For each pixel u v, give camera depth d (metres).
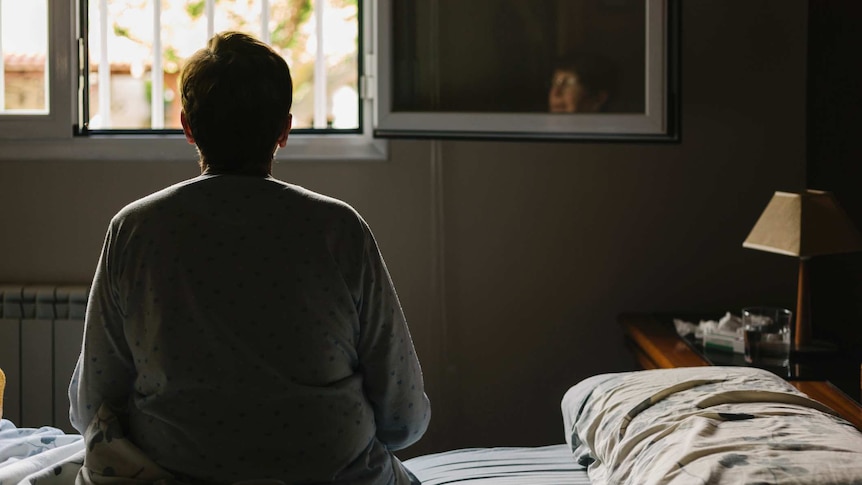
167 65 4.09
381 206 3.00
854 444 1.42
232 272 1.31
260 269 1.32
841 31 2.60
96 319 1.37
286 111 1.42
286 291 1.32
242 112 1.38
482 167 2.99
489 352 3.04
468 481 1.90
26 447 1.86
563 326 3.03
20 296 2.92
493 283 3.02
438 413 3.06
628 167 2.99
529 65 2.77
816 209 2.35
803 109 2.94
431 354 3.04
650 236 3.00
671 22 2.67
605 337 3.03
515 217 3.00
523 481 1.87
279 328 1.31
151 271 1.32
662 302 3.01
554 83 2.76
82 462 1.51
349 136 2.98
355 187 3.00
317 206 1.38
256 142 1.40
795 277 2.99
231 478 1.31
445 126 2.78
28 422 2.96
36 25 3.18
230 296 1.31
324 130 3.01
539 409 3.05
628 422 1.71
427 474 2.00
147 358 1.32
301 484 1.33
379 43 2.76
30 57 3.18
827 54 2.73
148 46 4.05
